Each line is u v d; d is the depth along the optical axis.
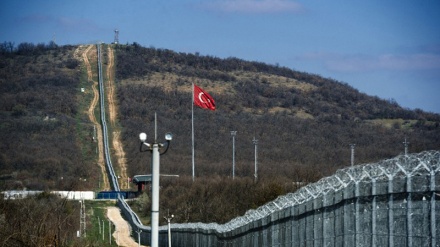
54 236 77.88
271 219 73.31
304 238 64.31
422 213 45.19
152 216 42.91
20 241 75.19
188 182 181.62
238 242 87.00
